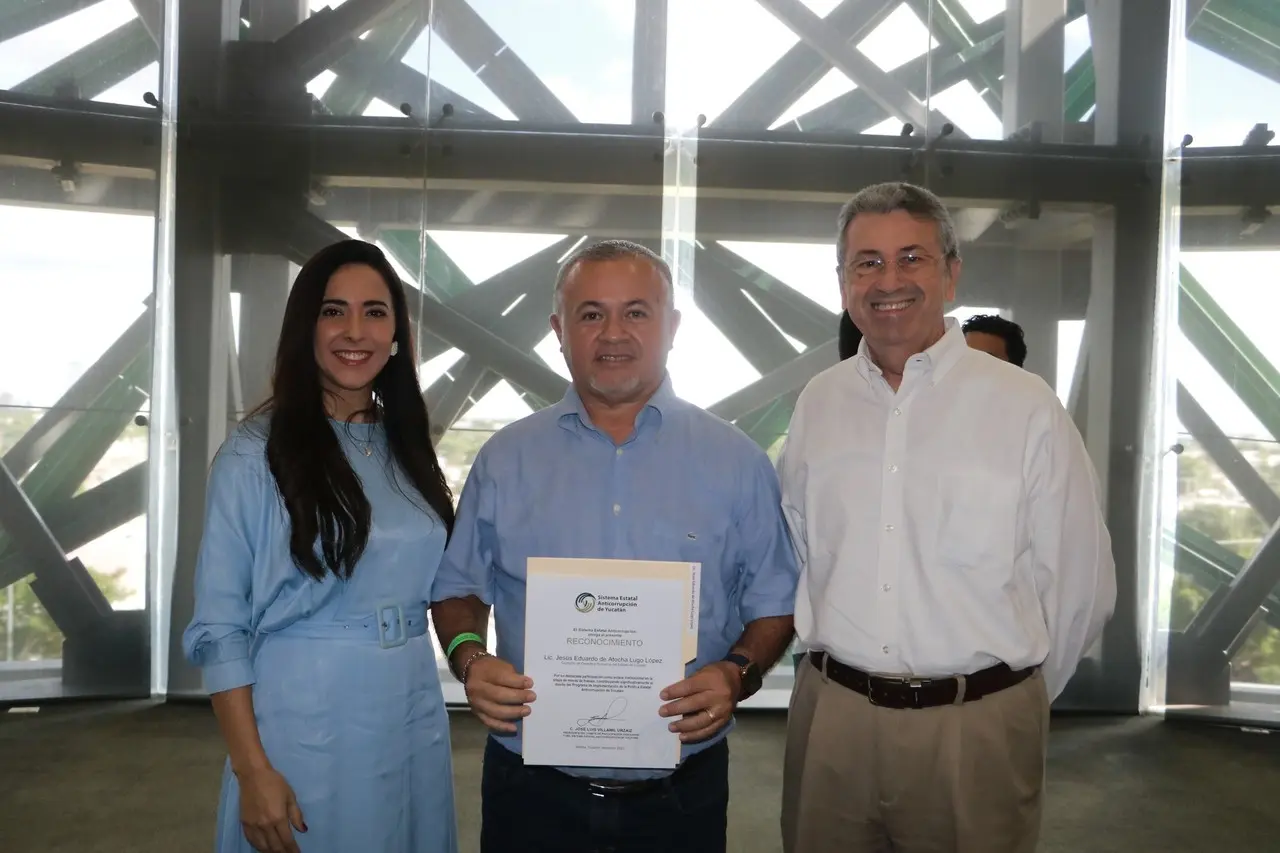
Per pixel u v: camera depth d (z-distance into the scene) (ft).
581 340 5.33
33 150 16.29
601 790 5.28
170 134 16.65
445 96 16.69
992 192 16.83
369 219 16.74
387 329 5.47
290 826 4.98
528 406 16.93
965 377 5.64
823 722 5.66
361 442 5.58
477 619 5.75
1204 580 16.34
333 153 16.62
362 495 5.25
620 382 5.33
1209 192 16.38
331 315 5.39
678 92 16.80
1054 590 5.62
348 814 5.10
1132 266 16.72
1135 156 16.71
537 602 4.92
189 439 16.47
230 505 5.12
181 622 16.42
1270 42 15.98
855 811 5.62
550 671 4.91
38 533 16.37
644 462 5.58
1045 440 5.51
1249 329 16.22
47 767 13.00
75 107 16.34
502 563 5.60
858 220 5.67
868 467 5.67
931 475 5.52
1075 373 16.85
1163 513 16.71
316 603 5.16
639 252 5.46
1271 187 16.05
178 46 16.44
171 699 16.35
